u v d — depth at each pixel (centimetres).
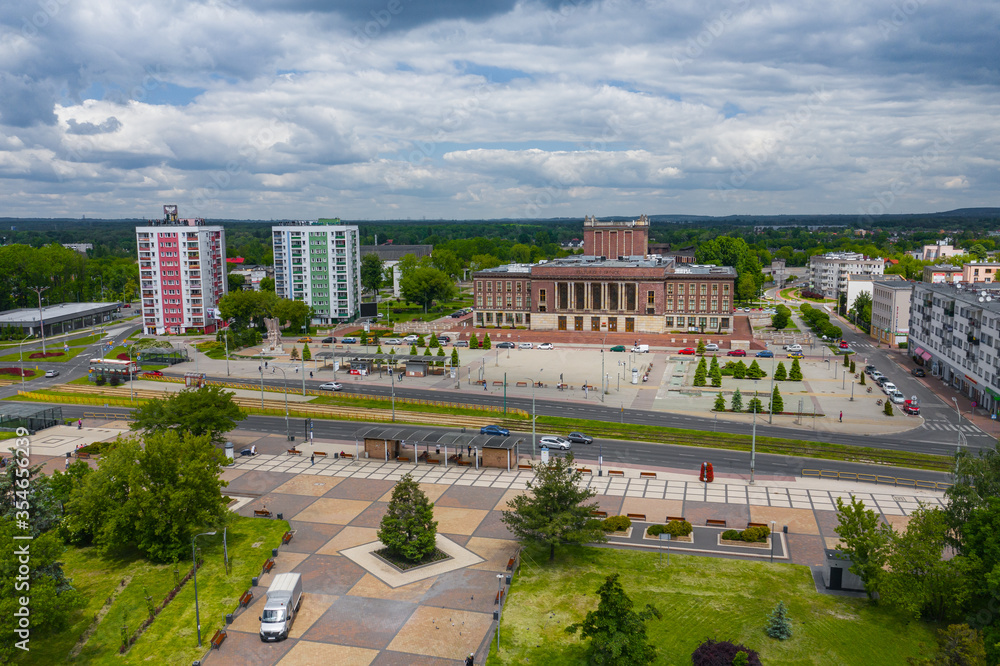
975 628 6581
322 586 7775
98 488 8425
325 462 12000
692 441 12800
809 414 14475
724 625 6881
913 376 18262
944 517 7412
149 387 18025
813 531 9012
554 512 8256
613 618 6144
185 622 7131
